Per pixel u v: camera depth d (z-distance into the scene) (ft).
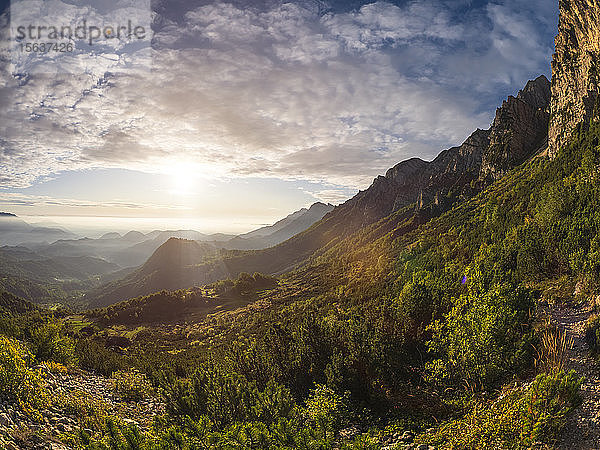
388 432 34.78
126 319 411.95
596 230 61.98
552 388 24.81
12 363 38.11
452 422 32.14
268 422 33.09
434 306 51.42
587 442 21.90
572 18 286.05
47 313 478.18
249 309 391.65
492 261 82.79
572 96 280.51
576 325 42.78
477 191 419.54
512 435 24.90
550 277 69.72
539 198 146.72
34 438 28.50
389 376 45.93
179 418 37.17
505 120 421.18
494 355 34.06
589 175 103.14
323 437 28.30
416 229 404.36
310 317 59.00
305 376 51.37
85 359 89.35
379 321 55.21
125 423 40.78
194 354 179.42
